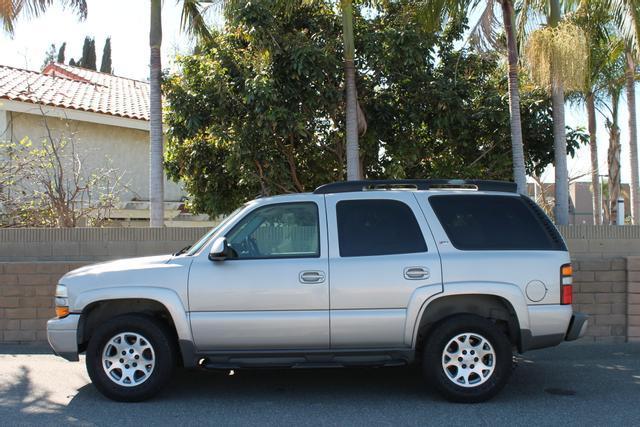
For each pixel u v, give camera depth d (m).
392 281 5.91
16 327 8.66
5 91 15.57
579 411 5.83
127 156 17.52
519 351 6.06
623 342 8.53
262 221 6.21
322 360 6.00
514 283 5.96
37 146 15.80
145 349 6.08
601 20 11.88
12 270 8.66
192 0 10.50
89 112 16.36
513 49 10.09
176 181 12.54
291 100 10.49
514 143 10.09
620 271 8.55
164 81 10.88
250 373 7.29
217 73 10.40
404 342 5.94
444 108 10.92
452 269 5.95
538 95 11.53
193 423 5.53
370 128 11.37
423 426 5.43
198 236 9.62
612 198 17.38
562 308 6.00
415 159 11.45
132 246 9.60
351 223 6.14
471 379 6.01
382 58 10.73
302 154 12.03
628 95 15.09
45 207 11.80
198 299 5.92
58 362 7.82
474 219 6.20
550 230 6.21
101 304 6.26
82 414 5.77
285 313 5.90
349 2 10.07
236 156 10.70
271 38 10.16
